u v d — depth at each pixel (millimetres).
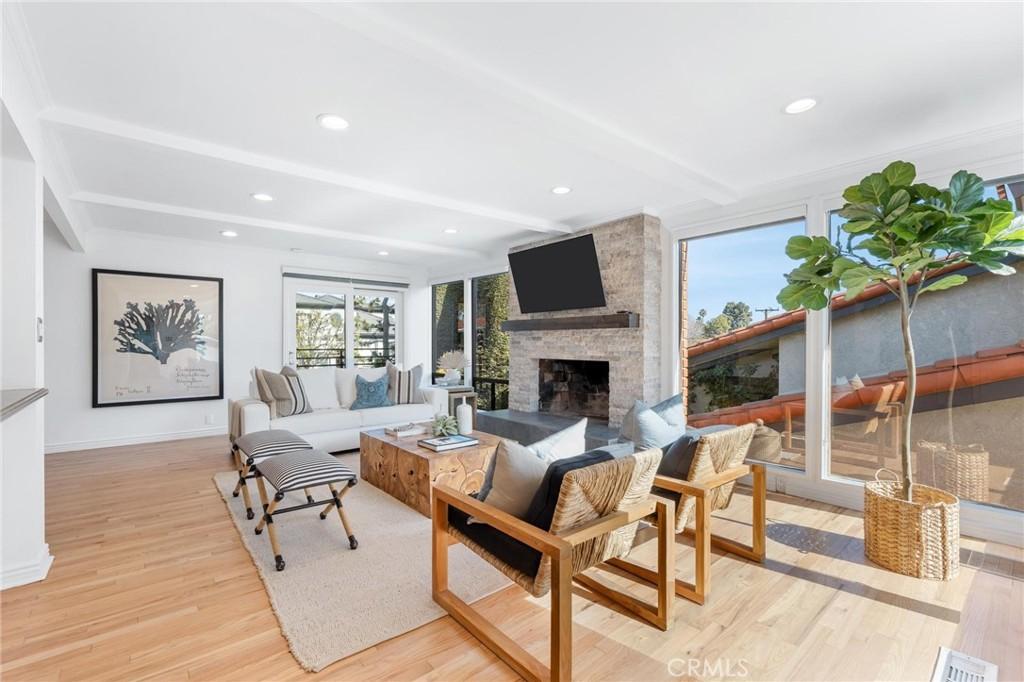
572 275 4695
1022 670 1677
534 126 2477
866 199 2418
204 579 2287
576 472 1620
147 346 5184
